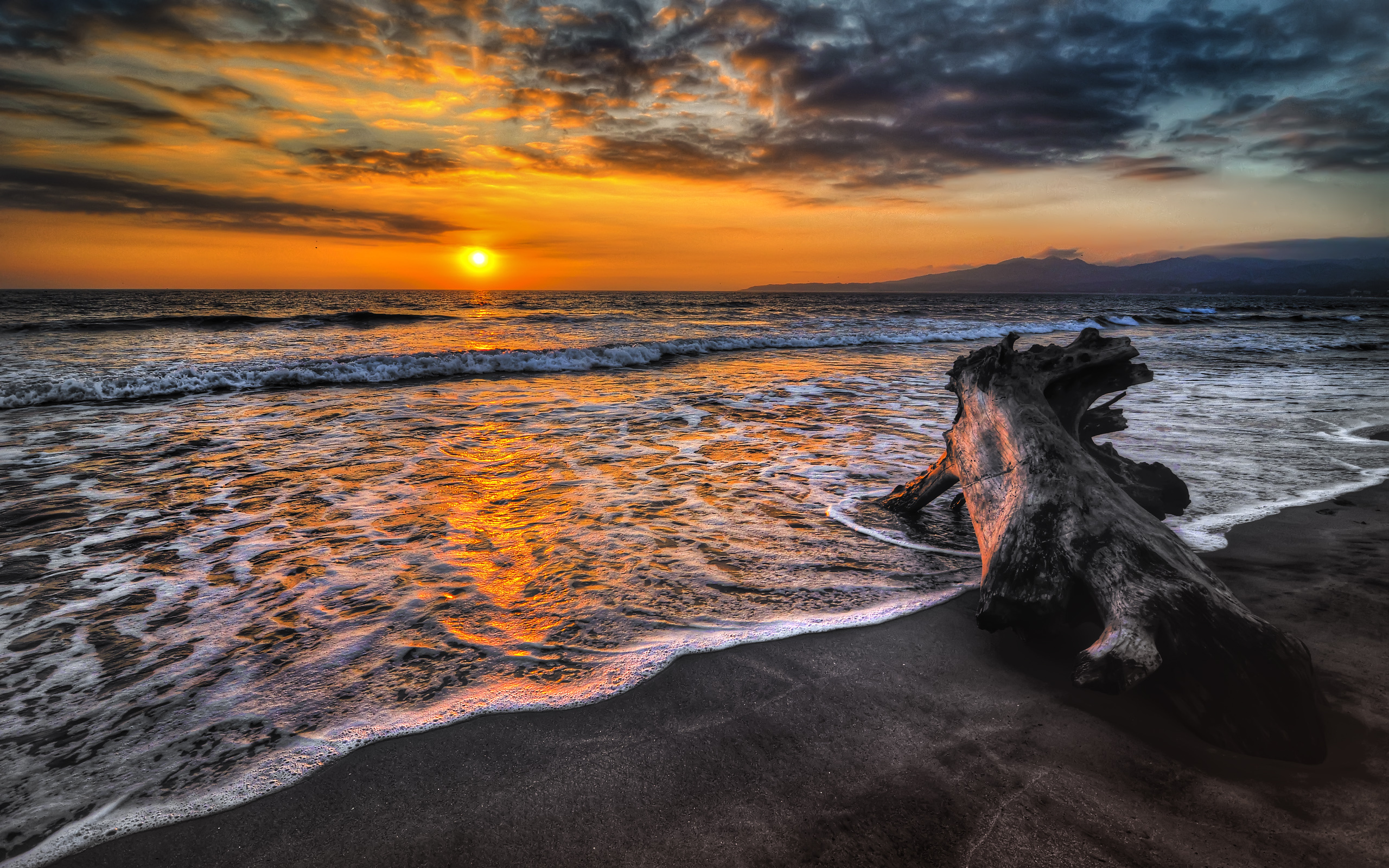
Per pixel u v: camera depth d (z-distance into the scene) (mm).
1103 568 2215
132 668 2291
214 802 1665
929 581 3102
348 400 9227
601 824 1598
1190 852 1480
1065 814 1609
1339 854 1458
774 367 13820
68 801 1660
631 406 8617
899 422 7484
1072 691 2182
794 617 2709
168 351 15984
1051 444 2797
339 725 1978
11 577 3082
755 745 1896
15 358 14164
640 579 3092
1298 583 2953
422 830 1580
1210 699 1903
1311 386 10586
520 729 1967
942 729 1979
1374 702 2025
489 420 7512
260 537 3660
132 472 5133
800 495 4559
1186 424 7102
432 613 2730
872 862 1471
